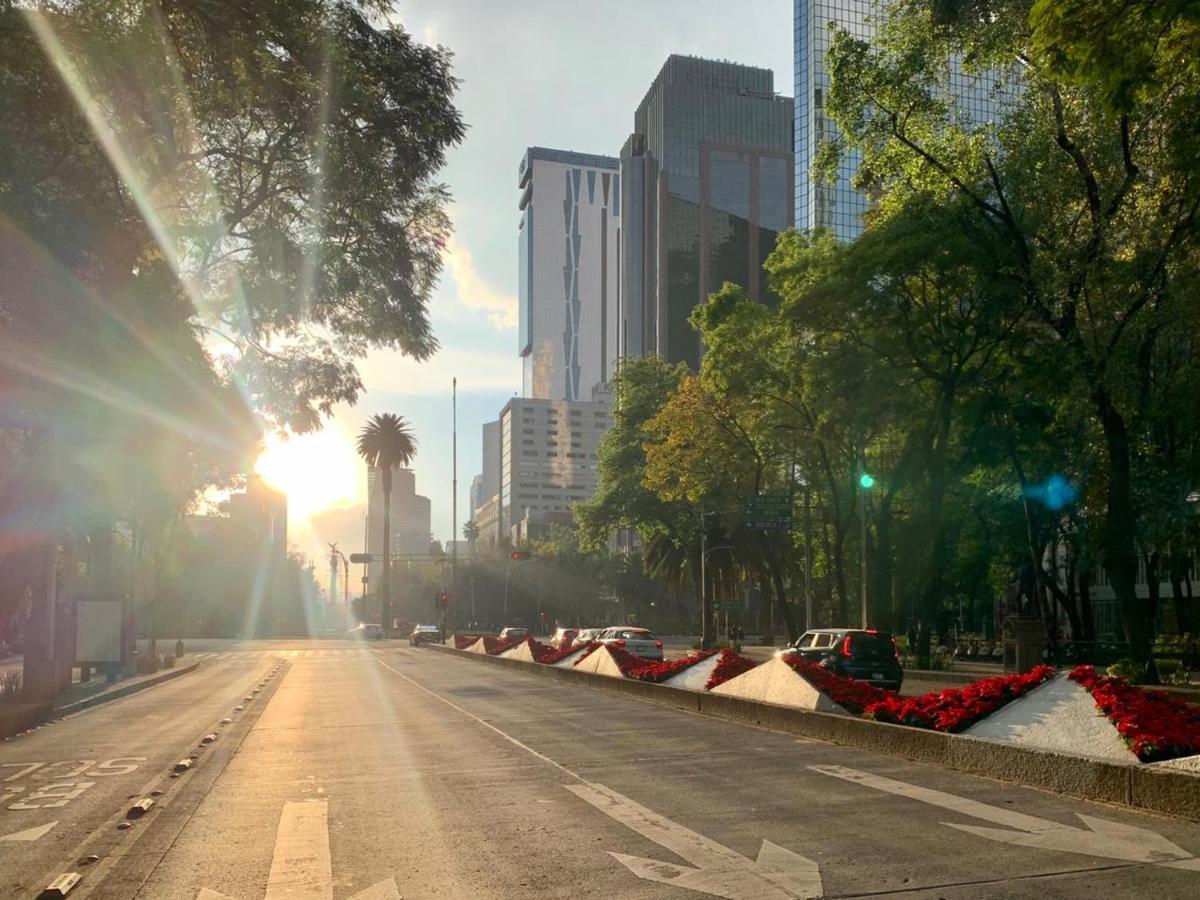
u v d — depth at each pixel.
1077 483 36.66
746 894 6.92
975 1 24.36
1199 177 22.47
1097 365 25.83
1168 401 28.25
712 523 60.97
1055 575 47.50
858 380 32.25
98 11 12.88
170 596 86.69
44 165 13.84
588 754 14.27
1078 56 9.90
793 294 35.12
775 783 11.35
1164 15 9.41
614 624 126.69
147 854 8.68
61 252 13.92
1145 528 32.56
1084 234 26.67
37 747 17.47
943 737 12.22
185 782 12.73
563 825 9.41
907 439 37.78
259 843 9.02
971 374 33.78
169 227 15.73
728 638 75.94
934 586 36.62
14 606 26.53
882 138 29.00
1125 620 27.31
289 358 18.98
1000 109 28.30
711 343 39.88
